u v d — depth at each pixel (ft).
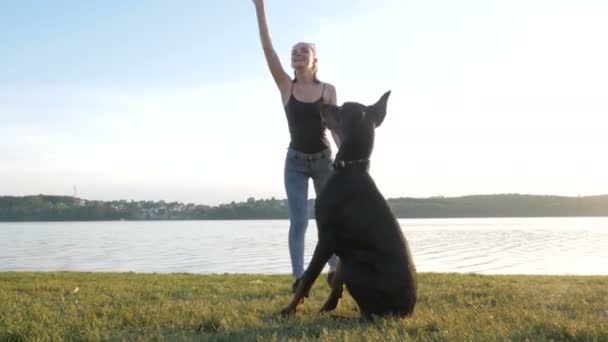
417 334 14.26
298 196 22.39
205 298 23.79
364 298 16.16
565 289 27.68
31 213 633.20
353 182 16.48
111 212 654.94
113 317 17.65
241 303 21.07
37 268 111.14
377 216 16.14
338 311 18.89
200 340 14.16
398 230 16.28
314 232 266.57
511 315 16.92
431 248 162.20
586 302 21.52
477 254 139.03
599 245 173.88
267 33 22.54
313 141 22.11
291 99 22.15
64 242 237.66
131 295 24.08
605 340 13.73
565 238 215.31
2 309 18.70
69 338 14.52
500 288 26.96
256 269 103.60
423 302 21.61
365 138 16.81
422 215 545.85
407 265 15.98
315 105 21.95
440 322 15.29
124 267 112.88
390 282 15.75
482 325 15.17
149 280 37.52
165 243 222.48
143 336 14.67
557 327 14.73
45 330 14.79
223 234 310.45
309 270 17.08
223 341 14.08
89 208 646.74
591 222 468.75
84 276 42.83
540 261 117.19
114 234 329.31
